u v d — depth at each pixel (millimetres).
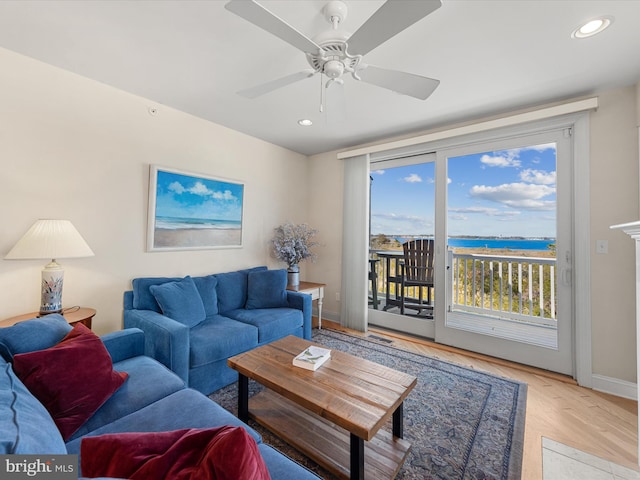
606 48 1752
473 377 2361
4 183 1859
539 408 1954
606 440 1651
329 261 4023
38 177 1983
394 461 1413
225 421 1181
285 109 2691
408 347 3014
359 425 1118
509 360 2693
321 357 1666
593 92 2273
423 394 2100
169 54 1881
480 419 1816
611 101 2211
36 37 1722
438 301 3125
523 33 1629
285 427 1634
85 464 720
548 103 2479
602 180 2229
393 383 1438
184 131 2787
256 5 1054
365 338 3281
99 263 2275
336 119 2682
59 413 1122
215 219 3066
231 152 3223
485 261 3012
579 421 1820
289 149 3957
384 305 3691
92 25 1613
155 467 679
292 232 3781
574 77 2076
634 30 1593
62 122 2076
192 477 643
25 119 1927
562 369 2443
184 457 715
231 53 1861
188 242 2832
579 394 2143
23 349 1284
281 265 3871
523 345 2627
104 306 2301
